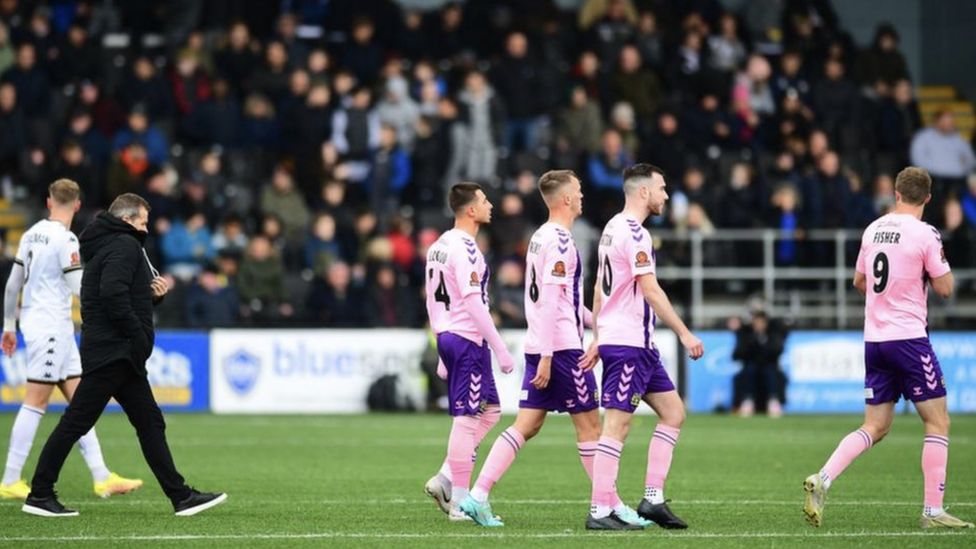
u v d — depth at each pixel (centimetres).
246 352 8494
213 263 8850
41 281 4419
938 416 3750
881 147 10562
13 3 10200
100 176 9088
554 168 9462
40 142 9575
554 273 3688
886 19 12206
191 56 9838
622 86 10106
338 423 7712
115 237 3866
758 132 10212
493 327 3812
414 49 10444
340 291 8738
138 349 3850
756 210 9406
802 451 6244
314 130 9462
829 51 10825
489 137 9625
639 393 3688
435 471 5378
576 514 4097
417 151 9462
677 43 10494
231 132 9688
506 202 8931
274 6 10612
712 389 8738
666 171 9581
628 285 3678
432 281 3909
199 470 5412
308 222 9281
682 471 5422
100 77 9981
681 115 10000
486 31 10600
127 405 3912
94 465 4522
